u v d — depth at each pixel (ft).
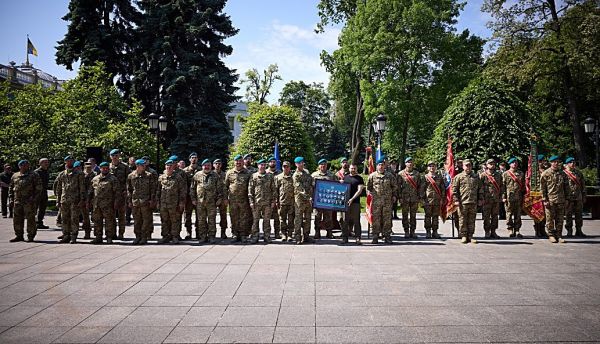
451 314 16.62
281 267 24.94
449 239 36.94
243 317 16.37
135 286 20.89
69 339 14.39
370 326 15.38
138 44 98.12
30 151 65.36
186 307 17.61
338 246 32.76
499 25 88.33
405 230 38.68
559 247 31.91
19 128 67.00
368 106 100.42
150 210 35.22
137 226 35.01
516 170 37.91
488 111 58.29
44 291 20.15
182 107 89.10
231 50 99.19
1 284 21.44
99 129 73.72
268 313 16.79
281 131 75.66
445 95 94.73
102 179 35.01
